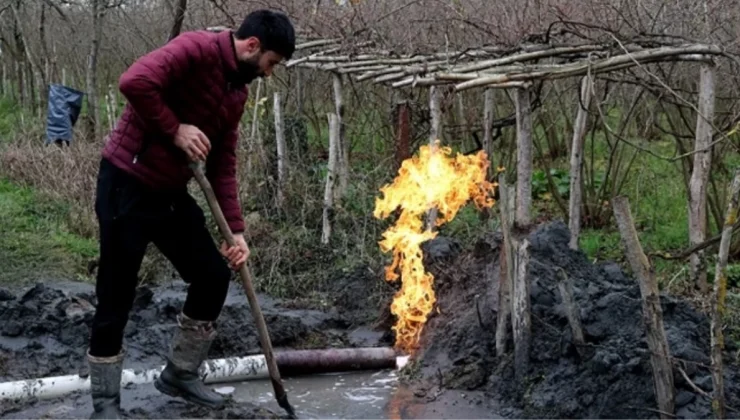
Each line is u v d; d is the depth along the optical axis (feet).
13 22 56.39
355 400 15.69
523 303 15.06
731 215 11.33
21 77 57.41
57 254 25.68
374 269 21.74
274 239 24.49
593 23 20.17
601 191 26.84
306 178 26.35
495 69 18.49
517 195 18.88
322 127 35.45
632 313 15.26
